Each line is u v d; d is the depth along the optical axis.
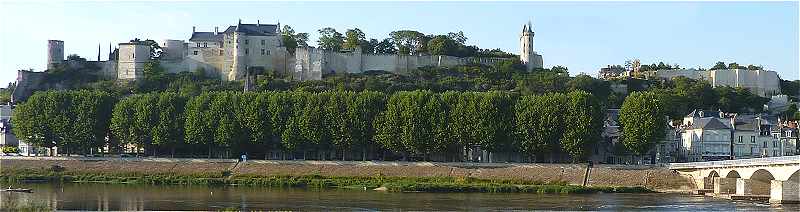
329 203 149.12
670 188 188.25
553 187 182.88
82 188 177.88
